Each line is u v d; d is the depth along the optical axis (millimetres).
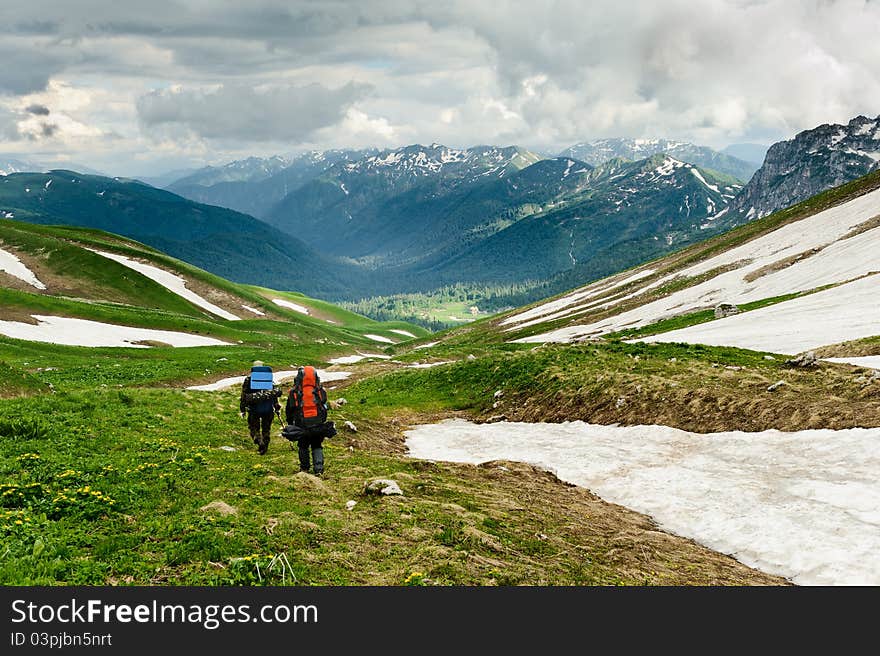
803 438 19656
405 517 12695
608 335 82062
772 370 28234
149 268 163625
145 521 11156
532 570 10625
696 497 16578
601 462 21219
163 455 16297
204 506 12188
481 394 40125
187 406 24969
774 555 12625
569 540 12922
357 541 11203
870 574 11125
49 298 102938
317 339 143625
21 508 10969
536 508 15359
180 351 85375
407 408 41250
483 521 13031
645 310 101062
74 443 16172
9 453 14430
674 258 148125
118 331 97062
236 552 10000
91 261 140000
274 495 13641
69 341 83375
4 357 61844
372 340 199250
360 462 18938
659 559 12328
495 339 127062
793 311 59188
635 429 25312
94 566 9008
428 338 173500
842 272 72875
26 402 20297
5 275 126688
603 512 16078
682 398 26422
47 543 9453
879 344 32500
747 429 22141
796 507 14602
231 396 30812
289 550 10414
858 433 18547
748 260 104938
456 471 19547
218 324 124812
